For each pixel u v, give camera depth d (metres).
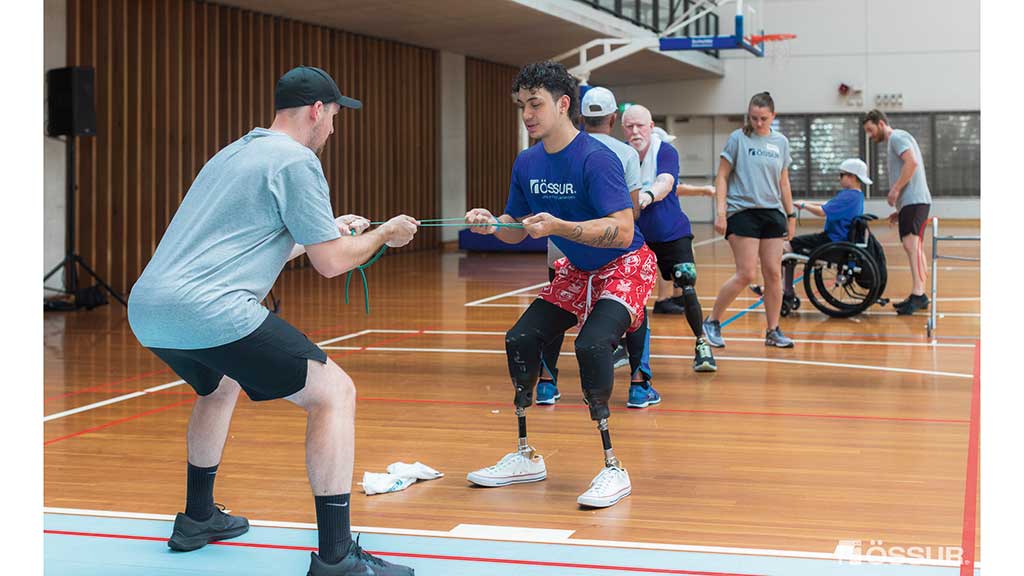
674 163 5.48
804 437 4.04
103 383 5.39
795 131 21.58
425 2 12.30
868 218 7.74
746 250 6.09
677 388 5.09
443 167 17.03
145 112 10.91
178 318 2.34
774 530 2.88
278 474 3.57
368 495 3.30
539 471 3.47
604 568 2.56
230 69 12.24
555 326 3.44
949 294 9.42
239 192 2.40
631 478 3.48
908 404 4.64
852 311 7.75
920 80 20.78
